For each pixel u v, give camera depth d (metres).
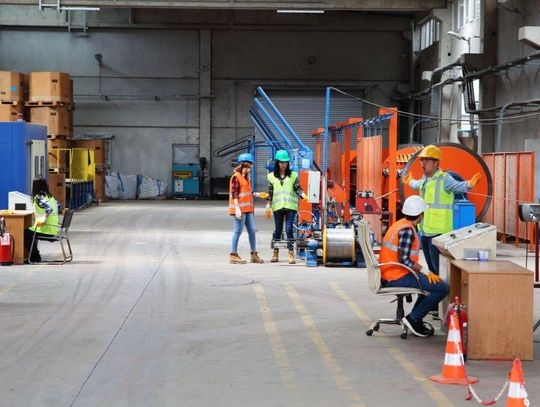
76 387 7.45
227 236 22.53
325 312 11.32
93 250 18.91
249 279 14.42
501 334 8.58
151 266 16.12
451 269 9.55
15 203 16.77
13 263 16.22
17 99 31.61
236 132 43.47
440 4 34.34
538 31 23.94
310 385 7.54
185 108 43.31
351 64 43.09
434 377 7.74
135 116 43.16
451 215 11.36
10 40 42.38
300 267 16.08
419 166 17.34
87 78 42.84
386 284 9.63
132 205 36.84
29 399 7.06
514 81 27.41
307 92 43.38
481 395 7.24
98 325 10.29
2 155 20.47
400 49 43.06
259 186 43.72
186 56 43.06
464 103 30.55
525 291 8.55
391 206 18.22
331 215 17.36
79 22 42.38
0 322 10.45
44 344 9.20
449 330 7.77
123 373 7.95
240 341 9.43
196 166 42.94
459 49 33.72
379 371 8.08
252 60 43.16
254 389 7.39
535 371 8.17
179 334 9.79
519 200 20.56
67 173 34.72
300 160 18.58
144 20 42.66
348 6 32.84
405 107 42.81
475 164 17.84
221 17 42.78
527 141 20.34
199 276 14.77
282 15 42.84
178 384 7.56
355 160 28.03
